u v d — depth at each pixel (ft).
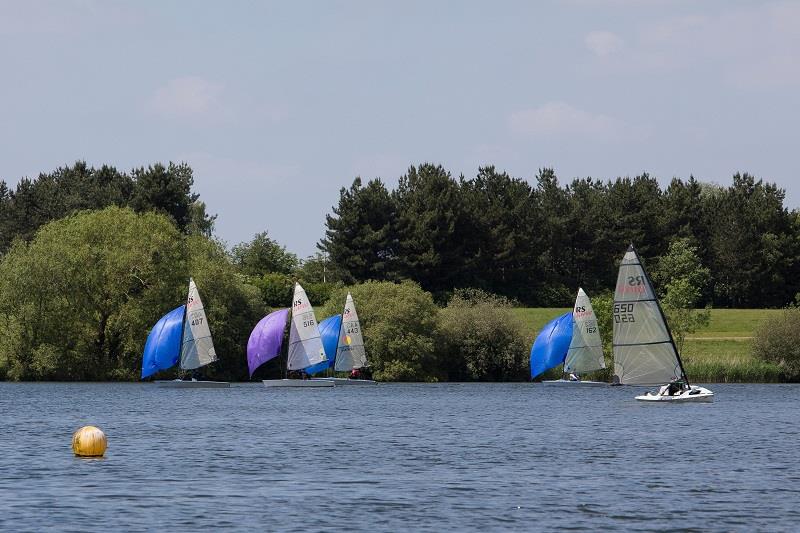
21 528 385.70
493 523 397.19
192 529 385.29
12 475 507.71
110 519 401.49
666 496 454.40
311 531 382.83
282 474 516.32
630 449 627.05
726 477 509.35
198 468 536.01
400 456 589.73
